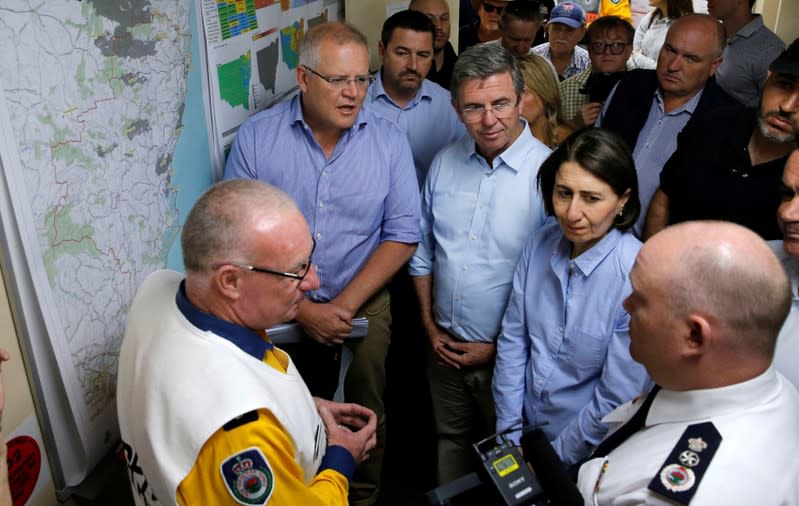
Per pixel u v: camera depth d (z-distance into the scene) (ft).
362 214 6.34
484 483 3.61
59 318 4.10
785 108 5.49
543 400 5.43
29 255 3.81
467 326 6.36
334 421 4.52
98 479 4.67
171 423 3.39
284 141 6.19
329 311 6.11
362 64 5.85
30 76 3.76
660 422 3.35
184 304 3.71
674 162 6.70
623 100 8.32
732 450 3.01
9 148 3.61
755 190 5.94
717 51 7.48
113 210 4.64
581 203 4.69
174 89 5.48
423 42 7.82
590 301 4.97
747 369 3.10
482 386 6.49
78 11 4.15
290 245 3.62
